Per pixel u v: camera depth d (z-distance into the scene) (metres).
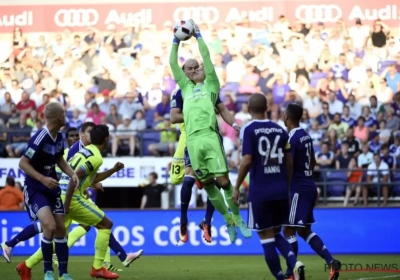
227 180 31.11
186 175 34.16
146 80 65.69
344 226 51.97
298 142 30.28
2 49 67.56
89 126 34.00
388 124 60.22
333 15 65.81
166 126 61.19
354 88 63.56
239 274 36.78
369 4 65.62
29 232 33.56
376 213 51.78
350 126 59.94
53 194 28.44
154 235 52.66
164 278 35.03
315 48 65.12
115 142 59.69
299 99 62.97
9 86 66.38
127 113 63.56
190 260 47.03
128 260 33.56
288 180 26.56
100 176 32.59
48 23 67.81
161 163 57.75
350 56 64.50
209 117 30.59
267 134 25.70
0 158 59.00
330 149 58.47
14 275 36.53
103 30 67.50
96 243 32.34
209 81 30.97
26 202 28.39
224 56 65.62
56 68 66.75
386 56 64.50
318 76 64.12
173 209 52.66
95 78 66.25
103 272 32.53
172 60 30.97
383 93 63.25
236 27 66.38
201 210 52.38
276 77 64.44
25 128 63.38
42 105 64.75
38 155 27.70
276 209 25.72
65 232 29.27
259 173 25.59
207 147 30.42
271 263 25.58
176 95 32.91
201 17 67.06
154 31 67.31
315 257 48.25
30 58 67.25
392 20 65.25
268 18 66.38
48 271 28.41
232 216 33.03
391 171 56.03
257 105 26.02
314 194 30.59
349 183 53.75
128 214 52.94
